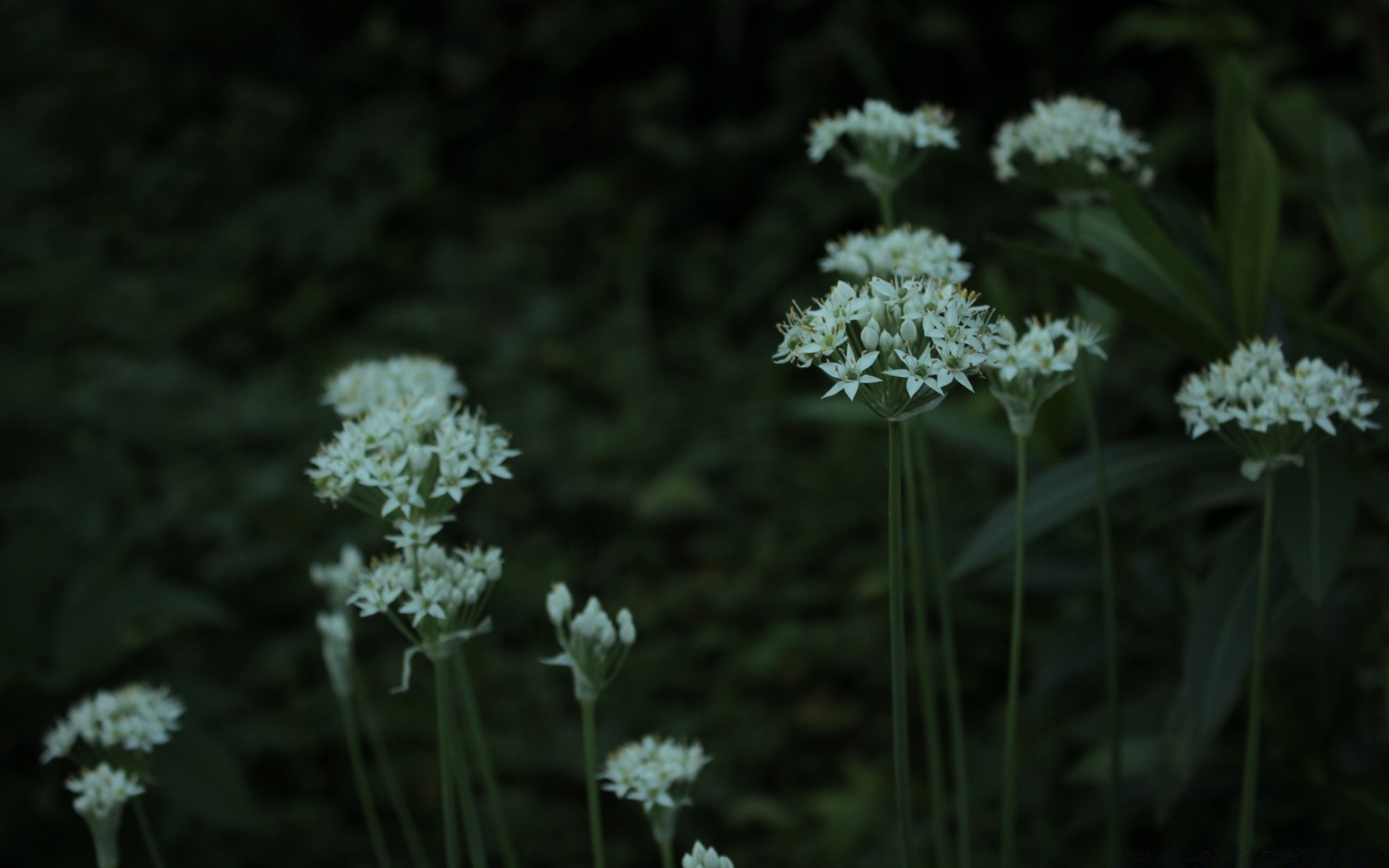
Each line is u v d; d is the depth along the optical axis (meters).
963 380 1.22
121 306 6.15
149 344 6.00
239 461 5.07
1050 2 5.82
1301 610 1.80
